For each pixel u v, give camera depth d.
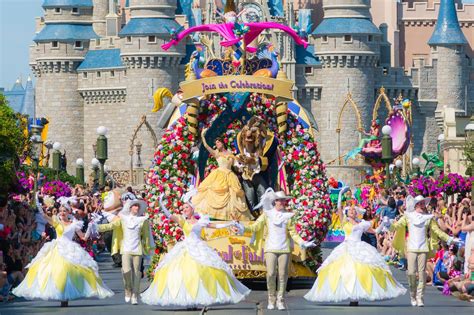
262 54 48.50
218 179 45.62
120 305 40.91
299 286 46.59
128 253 41.16
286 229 39.78
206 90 46.75
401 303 41.44
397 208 61.41
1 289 42.22
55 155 79.25
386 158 72.75
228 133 48.25
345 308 39.69
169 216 38.81
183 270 38.16
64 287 39.91
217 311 39.16
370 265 39.62
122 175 193.62
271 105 48.16
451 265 44.84
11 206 47.66
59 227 40.47
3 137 49.22
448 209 49.91
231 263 44.88
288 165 47.62
